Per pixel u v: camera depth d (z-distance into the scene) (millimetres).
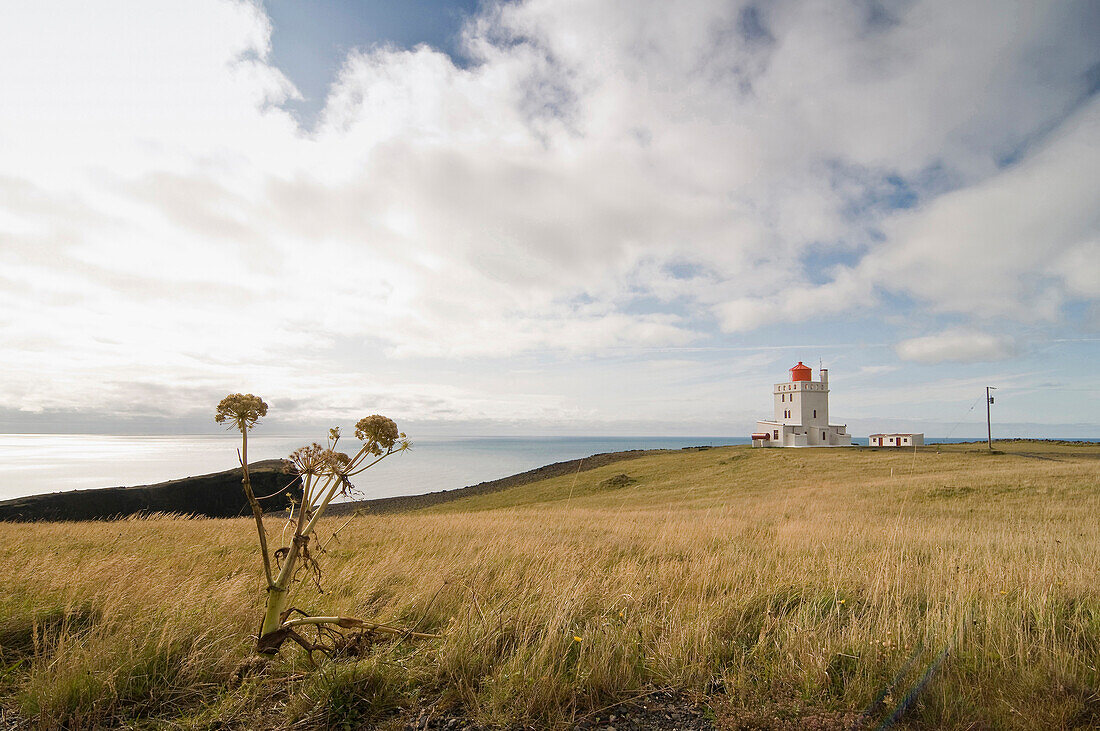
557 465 75125
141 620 4086
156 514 18922
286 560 3627
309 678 3422
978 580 5875
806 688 3395
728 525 14250
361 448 3787
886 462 44156
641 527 14070
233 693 3346
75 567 6250
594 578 6035
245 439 3537
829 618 4617
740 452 62875
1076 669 3482
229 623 4219
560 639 3963
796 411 83375
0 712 3062
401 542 10227
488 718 3074
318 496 3760
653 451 79062
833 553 8953
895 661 3641
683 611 5086
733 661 3912
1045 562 6734
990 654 3777
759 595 5551
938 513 20344
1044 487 24344
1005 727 2955
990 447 57906
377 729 2984
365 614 4863
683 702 3395
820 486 33500
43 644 3758
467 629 4062
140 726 2990
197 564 7402
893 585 5715
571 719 3092
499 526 14055
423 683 3502
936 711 3145
